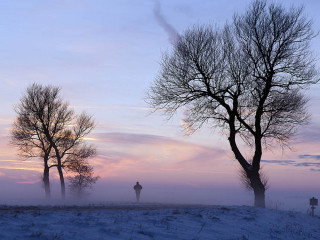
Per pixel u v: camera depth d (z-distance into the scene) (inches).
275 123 1002.1
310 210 845.8
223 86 986.1
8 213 434.6
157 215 485.7
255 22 966.4
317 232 531.8
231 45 983.0
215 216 510.6
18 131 1582.2
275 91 993.5
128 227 369.7
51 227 338.3
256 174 970.7
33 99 1584.6
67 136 1617.9
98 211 536.7
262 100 970.7
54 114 1608.0
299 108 978.7
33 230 316.5
